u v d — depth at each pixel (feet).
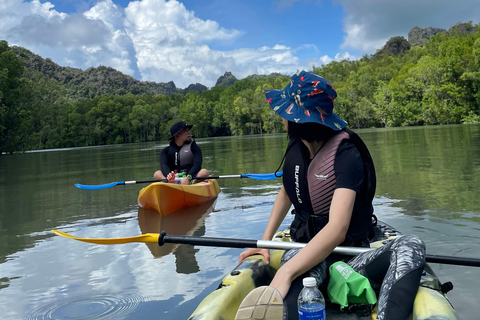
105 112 326.44
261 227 13.33
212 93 453.17
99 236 13.57
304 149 6.00
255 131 301.63
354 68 382.22
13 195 25.14
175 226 14.42
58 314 7.33
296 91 5.78
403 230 11.48
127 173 35.58
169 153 21.75
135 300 7.81
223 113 330.95
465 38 195.11
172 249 11.37
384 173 23.67
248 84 421.18
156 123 333.83
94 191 25.34
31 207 20.30
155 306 7.49
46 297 8.22
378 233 7.82
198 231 13.37
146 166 42.70
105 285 8.75
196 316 4.80
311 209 6.04
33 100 134.82
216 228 13.65
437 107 165.68
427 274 5.45
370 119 204.44
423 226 11.79
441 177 20.90
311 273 5.52
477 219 12.26
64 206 20.16
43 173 40.86
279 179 25.77
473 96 157.07
